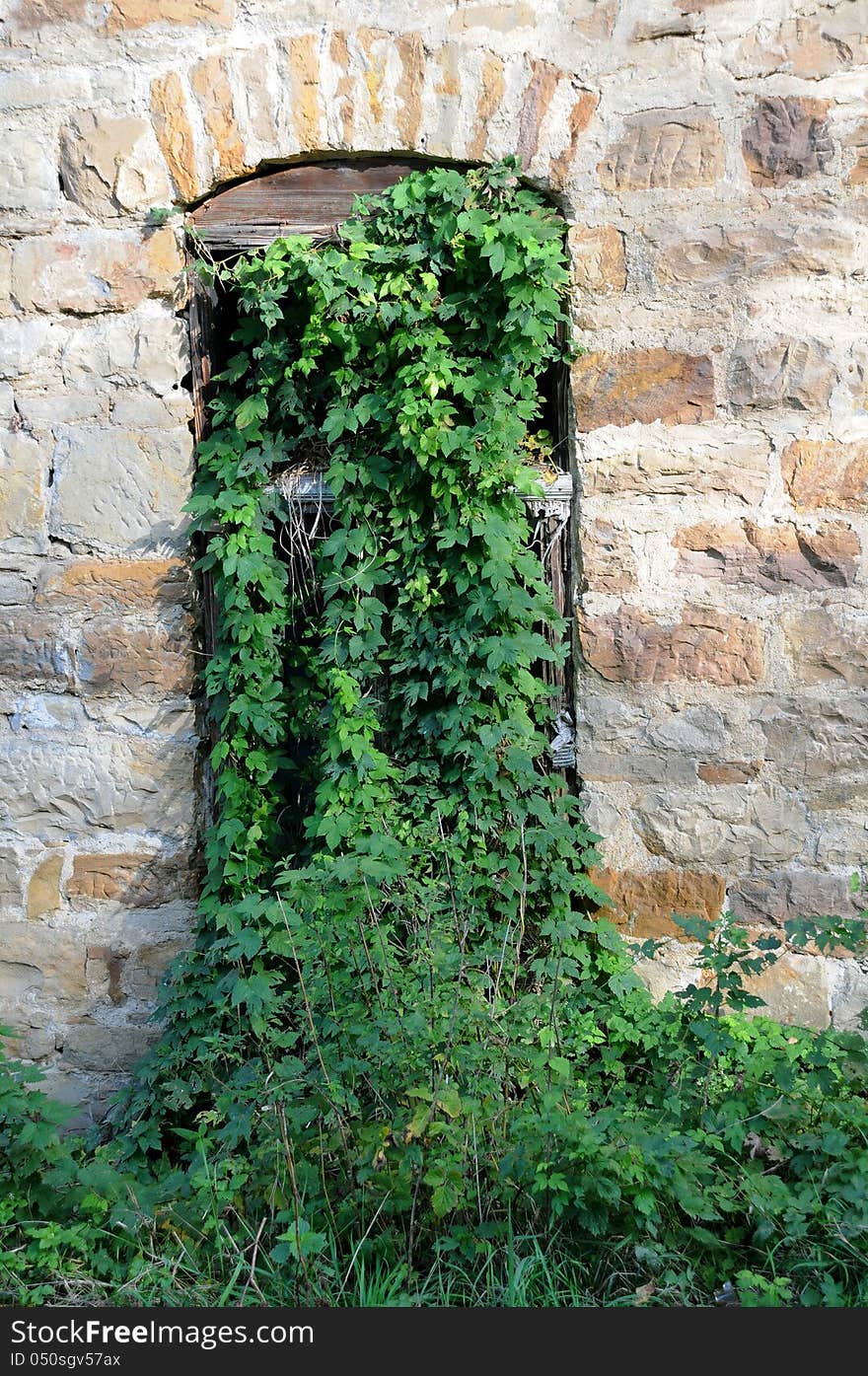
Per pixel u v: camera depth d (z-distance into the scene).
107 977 3.68
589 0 3.38
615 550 3.52
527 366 3.46
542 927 3.43
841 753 3.49
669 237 3.43
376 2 3.41
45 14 3.48
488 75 3.40
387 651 3.59
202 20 3.45
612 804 3.59
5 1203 2.90
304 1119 2.75
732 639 3.50
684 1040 3.02
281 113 3.45
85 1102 3.69
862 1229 2.63
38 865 3.67
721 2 3.35
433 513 3.53
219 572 3.61
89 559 3.62
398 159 3.51
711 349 3.45
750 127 3.38
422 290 3.43
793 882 3.53
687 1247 2.73
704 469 3.47
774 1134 2.85
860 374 3.41
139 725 3.64
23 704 3.65
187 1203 2.98
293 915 2.92
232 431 3.57
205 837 3.65
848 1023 3.51
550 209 3.46
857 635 3.46
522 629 3.49
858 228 3.39
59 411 3.59
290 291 3.54
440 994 2.87
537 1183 2.54
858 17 3.33
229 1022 3.53
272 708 3.55
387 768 3.51
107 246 3.54
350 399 3.56
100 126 3.50
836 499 3.44
